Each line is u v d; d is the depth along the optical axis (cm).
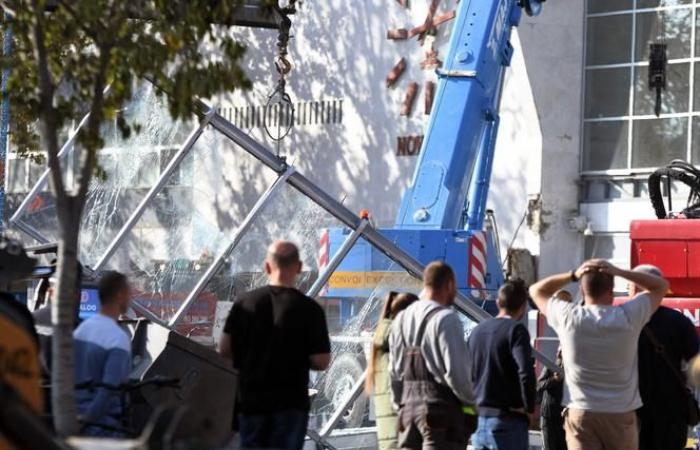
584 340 1284
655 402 1384
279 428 1180
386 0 4031
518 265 3694
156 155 1752
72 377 1023
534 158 3766
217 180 1766
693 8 3700
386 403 1409
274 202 1742
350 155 4072
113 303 1143
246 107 4297
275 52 4247
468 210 2572
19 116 1457
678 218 2339
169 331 1262
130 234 1742
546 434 1991
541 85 3766
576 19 3816
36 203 1788
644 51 3756
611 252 3744
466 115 2448
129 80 1115
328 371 1777
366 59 4059
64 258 1043
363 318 1814
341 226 1761
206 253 1742
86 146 1083
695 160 3669
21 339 880
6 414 618
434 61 3919
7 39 1466
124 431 1065
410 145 3956
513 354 1362
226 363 1270
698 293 2175
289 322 1184
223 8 1147
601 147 3794
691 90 3684
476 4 2539
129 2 1109
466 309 1830
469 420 1347
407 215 2414
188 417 1213
